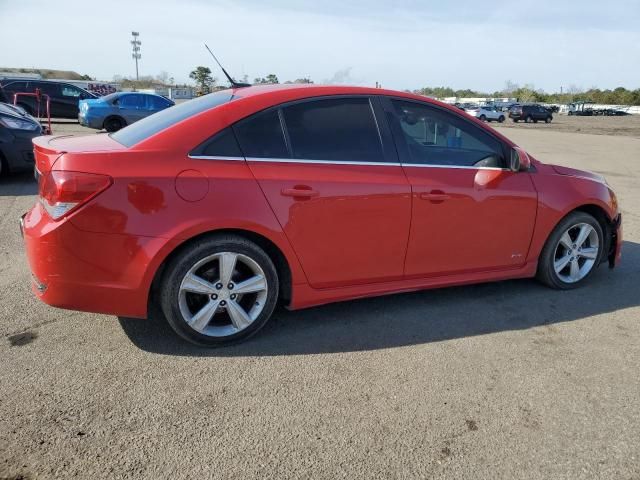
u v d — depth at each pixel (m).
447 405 2.71
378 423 2.55
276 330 3.50
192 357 3.10
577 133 30.45
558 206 4.06
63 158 2.79
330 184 3.22
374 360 3.14
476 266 3.88
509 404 2.74
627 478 2.24
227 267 3.09
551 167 4.20
